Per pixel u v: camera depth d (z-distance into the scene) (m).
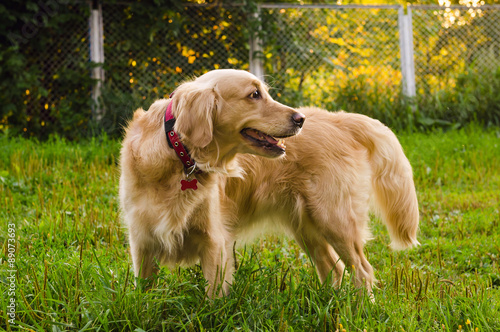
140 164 2.73
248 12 7.94
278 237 4.11
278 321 2.55
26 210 4.52
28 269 2.89
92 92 7.62
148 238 2.83
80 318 2.51
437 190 5.74
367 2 12.91
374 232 4.52
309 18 8.39
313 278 2.95
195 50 8.02
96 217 4.23
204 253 2.90
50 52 7.52
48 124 7.48
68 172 5.55
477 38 9.23
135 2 7.70
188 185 2.72
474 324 2.55
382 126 3.63
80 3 7.49
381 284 3.31
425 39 9.05
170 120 2.71
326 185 3.29
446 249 4.06
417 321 2.67
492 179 6.11
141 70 7.80
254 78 2.75
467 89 8.72
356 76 8.73
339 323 2.48
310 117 3.53
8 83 7.20
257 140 2.79
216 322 2.55
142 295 2.57
